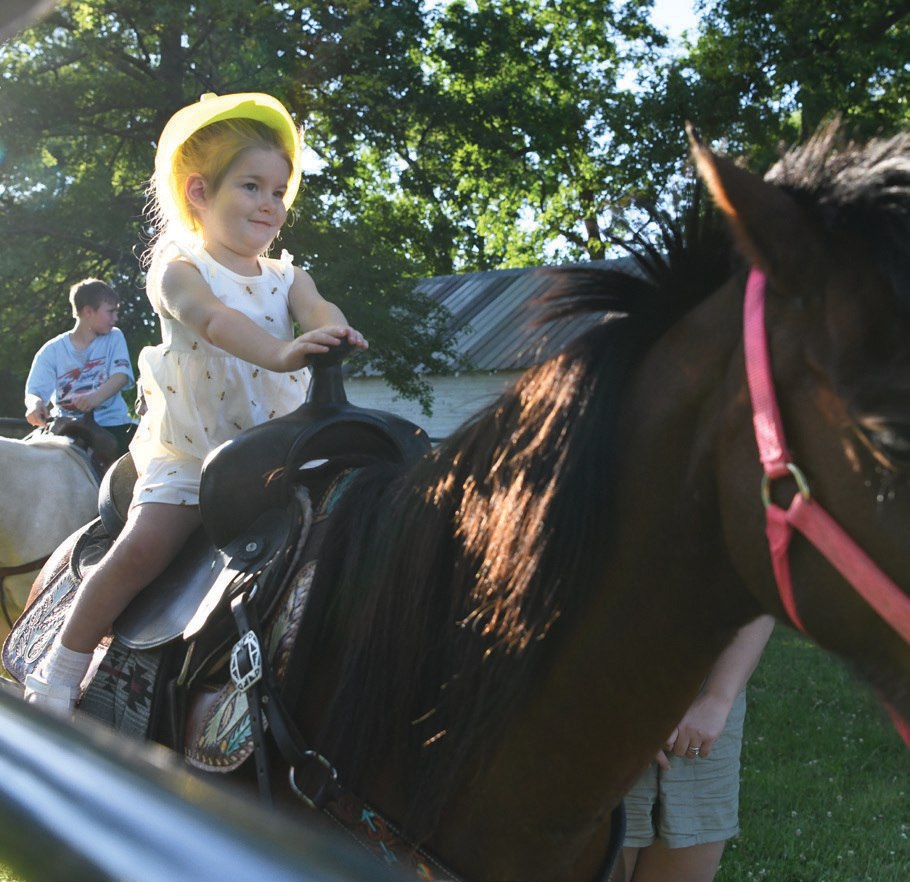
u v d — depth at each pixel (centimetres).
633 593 116
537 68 2033
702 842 196
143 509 170
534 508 116
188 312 167
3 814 43
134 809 40
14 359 1174
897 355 86
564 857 129
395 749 130
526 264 2275
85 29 1120
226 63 1179
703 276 118
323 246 1080
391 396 1775
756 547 99
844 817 352
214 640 151
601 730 122
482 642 121
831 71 1543
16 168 1037
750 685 522
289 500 153
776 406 95
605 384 117
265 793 134
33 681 170
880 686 90
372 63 1395
